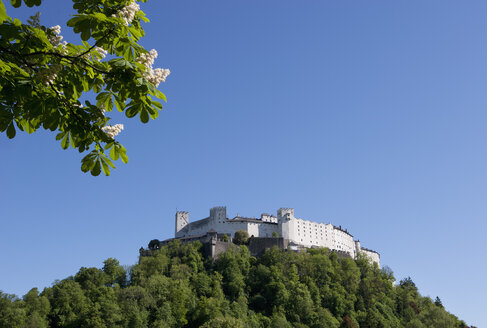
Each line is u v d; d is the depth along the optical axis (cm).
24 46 1234
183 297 15538
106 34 1245
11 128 1252
